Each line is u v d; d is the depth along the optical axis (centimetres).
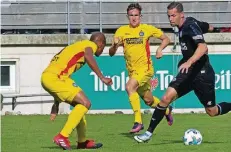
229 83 4000
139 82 2677
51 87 2097
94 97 3922
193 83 2236
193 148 2122
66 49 2144
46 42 3950
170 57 3950
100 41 2162
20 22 4047
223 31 4103
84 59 2145
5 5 4031
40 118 3612
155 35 2717
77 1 4038
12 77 3972
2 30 4050
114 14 4075
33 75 3975
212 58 3994
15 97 3928
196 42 2134
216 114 2331
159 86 3938
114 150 2080
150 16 4088
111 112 3934
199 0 4094
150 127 2266
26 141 2417
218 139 2445
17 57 3956
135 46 2709
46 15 4050
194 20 2202
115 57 3922
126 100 3938
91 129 2936
